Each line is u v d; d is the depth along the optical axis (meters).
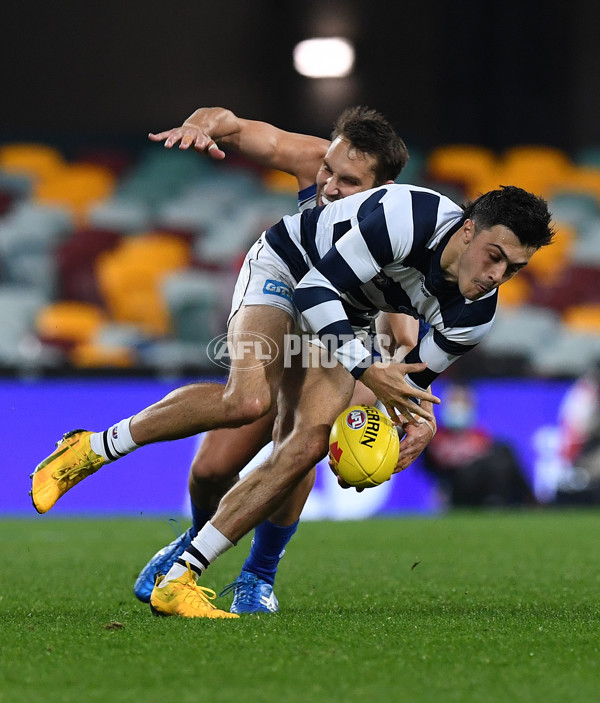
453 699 7.48
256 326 12.13
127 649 9.27
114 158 54.69
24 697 7.57
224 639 9.72
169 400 12.01
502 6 54.91
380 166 13.29
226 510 11.87
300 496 12.85
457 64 55.41
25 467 31.88
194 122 14.29
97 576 16.83
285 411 12.26
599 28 54.91
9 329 43.47
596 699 7.51
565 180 54.12
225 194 53.22
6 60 55.81
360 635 9.99
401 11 55.47
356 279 11.36
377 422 11.80
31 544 22.73
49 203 51.91
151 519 30.47
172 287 45.78
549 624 10.88
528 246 10.65
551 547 21.55
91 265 48.31
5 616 11.91
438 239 11.19
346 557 19.75
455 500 32.72
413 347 13.12
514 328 44.91
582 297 47.97
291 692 7.66
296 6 55.62
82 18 55.94
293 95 56.12
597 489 32.84
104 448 12.23
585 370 42.56
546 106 55.25
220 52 56.09
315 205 14.67
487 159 54.84
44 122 56.31
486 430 33.09
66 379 32.22
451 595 14.30
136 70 56.28
